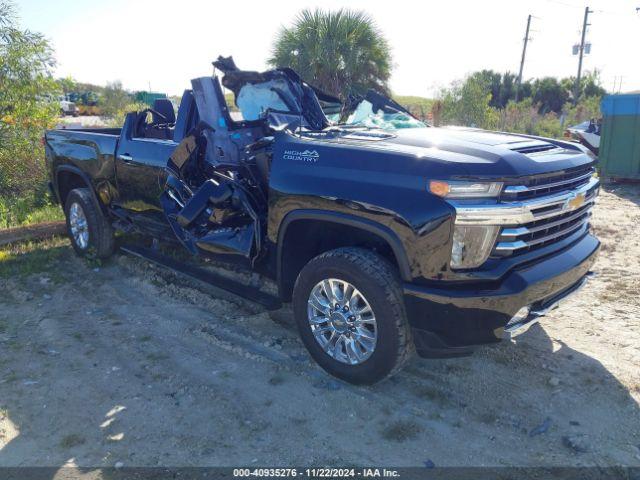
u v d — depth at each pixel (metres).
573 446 3.00
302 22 14.00
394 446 3.04
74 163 6.06
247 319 4.68
